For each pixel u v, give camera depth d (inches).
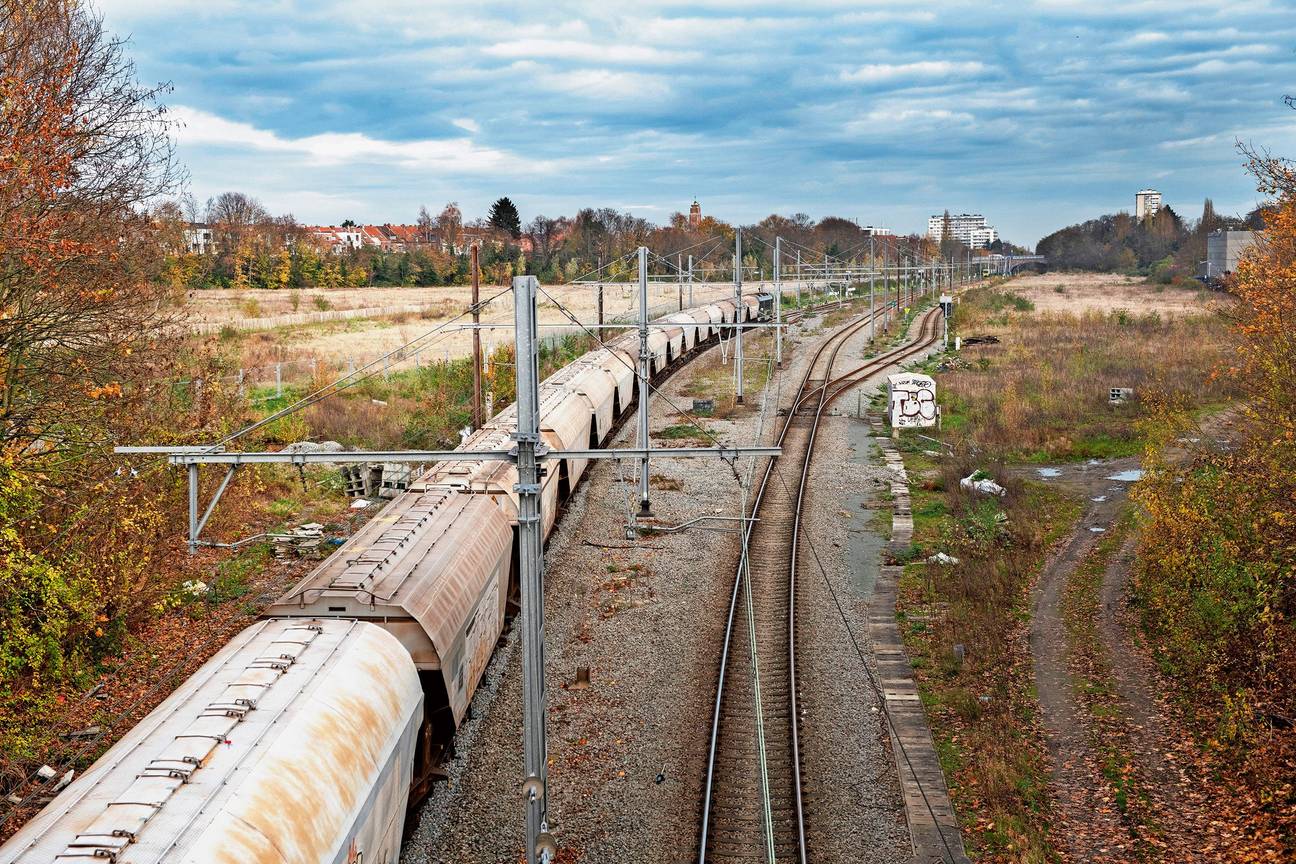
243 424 1115.3
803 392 2017.7
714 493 1315.2
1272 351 801.6
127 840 355.3
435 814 609.9
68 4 813.2
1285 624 714.2
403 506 806.5
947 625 888.3
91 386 795.4
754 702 754.8
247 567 1011.9
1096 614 897.5
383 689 522.3
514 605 900.0
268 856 376.5
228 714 446.9
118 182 837.8
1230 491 803.4
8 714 646.5
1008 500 1251.8
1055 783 636.1
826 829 600.1
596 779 652.7
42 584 673.0
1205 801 598.2
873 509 1262.3
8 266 744.3
